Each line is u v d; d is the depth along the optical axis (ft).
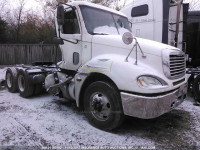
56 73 15.10
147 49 9.80
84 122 11.63
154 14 18.71
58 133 10.09
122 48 10.50
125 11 21.49
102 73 10.02
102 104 10.36
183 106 15.02
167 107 9.34
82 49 12.41
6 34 68.13
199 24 21.58
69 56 13.52
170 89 9.40
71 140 9.37
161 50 9.55
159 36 18.58
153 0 18.66
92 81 11.53
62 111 13.57
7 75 19.93
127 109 9.23
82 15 12.31
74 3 12.56
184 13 19.03
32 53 48.60
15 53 48.37
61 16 11.68
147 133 10.35
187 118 12.50
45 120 11.80
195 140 9.57
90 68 10.73
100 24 12.91
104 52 11.25
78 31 12.59
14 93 19.20
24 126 10.83
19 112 13.20
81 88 11.52
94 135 9.96
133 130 10.70
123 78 9.20
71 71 13.71
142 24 19.86
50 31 67.41
